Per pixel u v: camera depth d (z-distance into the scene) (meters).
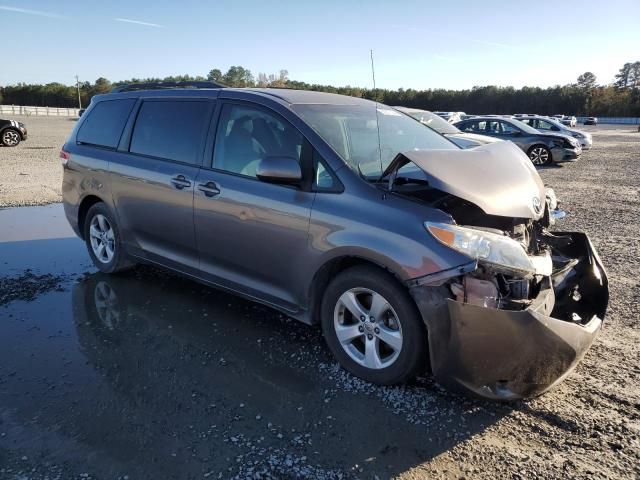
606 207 9.22
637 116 90.00
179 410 2.91
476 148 3.79
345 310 3.29
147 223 4.48
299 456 2.55
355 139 3.63
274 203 3.45
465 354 2.74
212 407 2.95
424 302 2.81
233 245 3.77
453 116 30.80
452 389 2.92
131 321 4.11
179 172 4.11
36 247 6.23
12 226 7.26
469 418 2.87
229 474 2.42
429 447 2.63
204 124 4.06
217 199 3.79
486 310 2.66
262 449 2.59
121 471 2.43
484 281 2.80
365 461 2.52
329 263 3.27
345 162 3.29
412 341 2.93
